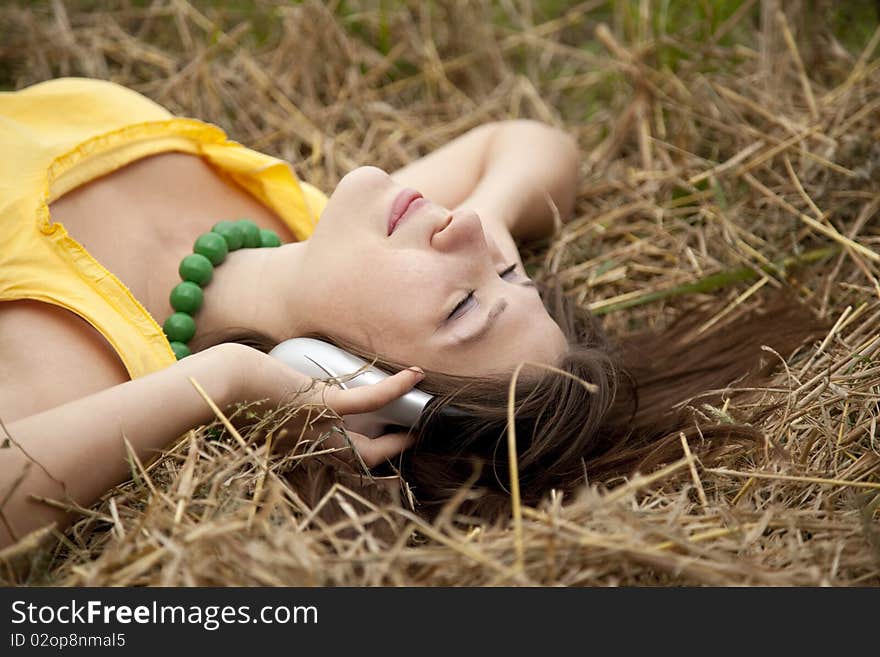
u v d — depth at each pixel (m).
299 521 1.63
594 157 2.87
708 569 1.42
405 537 1.40
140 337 1.80
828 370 1.88
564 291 2.47
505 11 3.32
